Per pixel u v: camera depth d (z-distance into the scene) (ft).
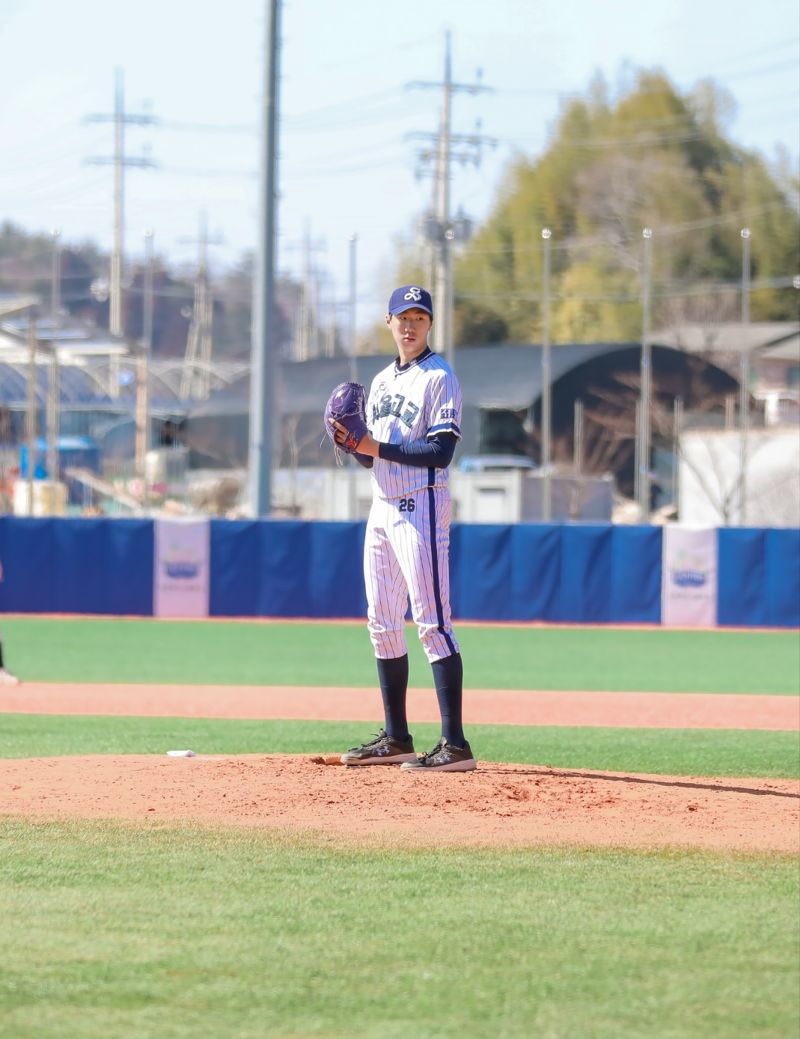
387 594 80.64
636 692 170.60
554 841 65.10
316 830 66.74
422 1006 42.78
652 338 654.12
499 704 154.92
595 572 289.74
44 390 579.07
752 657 223.51
